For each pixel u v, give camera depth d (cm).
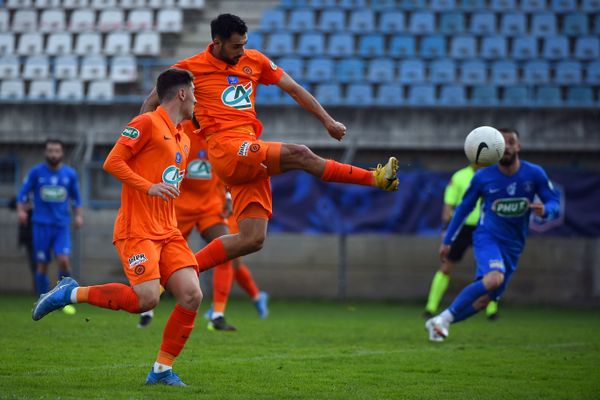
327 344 3056
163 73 2062
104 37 6775
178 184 2075
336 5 6844
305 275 5738
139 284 1948
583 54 6625
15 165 5856
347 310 4903
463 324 4138
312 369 2386
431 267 5659
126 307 1973
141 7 6838
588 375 2345
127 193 1992
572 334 3600
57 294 2005
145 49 6650
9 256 5731
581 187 5222
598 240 5534
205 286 5619
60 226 4450
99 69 6500
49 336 3138
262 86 6228
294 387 2050
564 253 5559
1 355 2562
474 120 5662
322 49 6600
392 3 6856
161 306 5009
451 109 5659
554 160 5703
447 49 6700
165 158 2017
